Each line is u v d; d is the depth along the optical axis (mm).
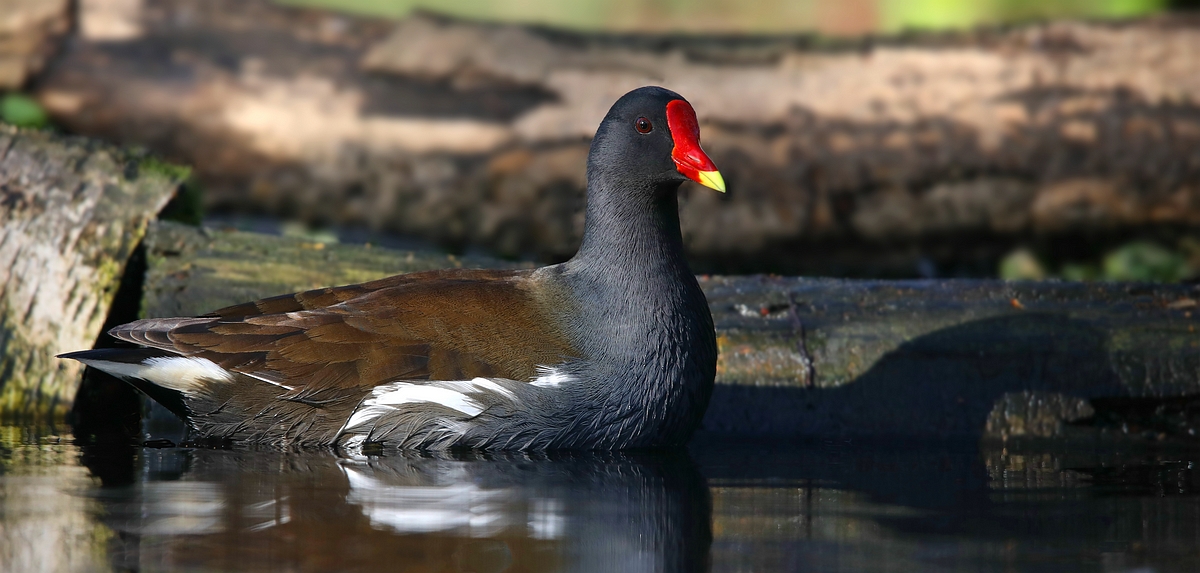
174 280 10695
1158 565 6012
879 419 10078
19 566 5703
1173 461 8898
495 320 8789
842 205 16125
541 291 9070
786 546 6297
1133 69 15922
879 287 11102
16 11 15969
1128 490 7797
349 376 8602
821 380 10227
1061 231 16203
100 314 10328
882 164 15906
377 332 8688
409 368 8594
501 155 16109
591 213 9195
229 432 8914
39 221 10766
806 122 16000
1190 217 15969
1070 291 10945
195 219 12375
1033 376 10141
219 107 16141
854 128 15969
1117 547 6340
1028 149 15758
